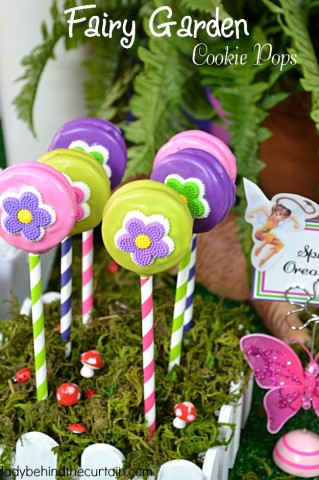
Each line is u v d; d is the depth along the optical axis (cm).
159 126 71
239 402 56
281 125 74
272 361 56
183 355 59
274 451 59
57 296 65
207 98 77
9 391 55
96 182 53
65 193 48
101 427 52
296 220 53
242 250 68
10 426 52
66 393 53
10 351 59
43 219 48
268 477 58
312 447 57
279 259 55
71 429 52
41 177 48
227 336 60
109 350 59
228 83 69
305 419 58
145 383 51
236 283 74
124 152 56
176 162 52
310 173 75
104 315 63
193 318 63
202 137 55
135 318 63
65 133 56
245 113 68
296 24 64
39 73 74
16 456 52
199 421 53
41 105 80
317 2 69
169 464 50
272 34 73
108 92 80
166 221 47
